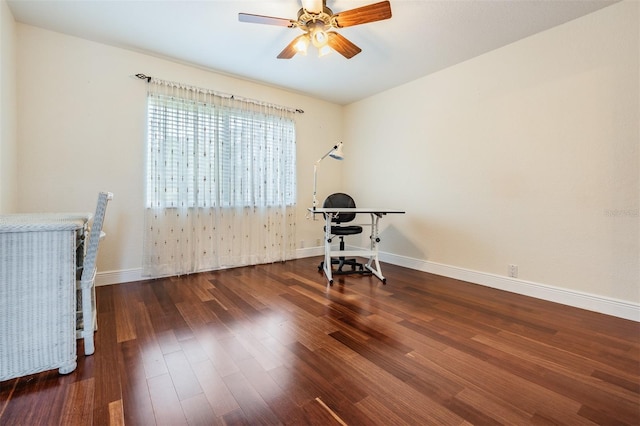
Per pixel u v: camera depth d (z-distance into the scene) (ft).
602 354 5.32
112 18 7.68
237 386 4.37
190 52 9.50
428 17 7.48
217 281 9.84
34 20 7.80
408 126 12.03
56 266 4.57
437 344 5.68
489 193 9.46
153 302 7.85
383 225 13.28
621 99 6.91
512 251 8.93
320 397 4.14
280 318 6.88
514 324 6.60
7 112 7.16
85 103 8.82
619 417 3.76
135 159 9.63
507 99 8.94
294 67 10.57
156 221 9.94
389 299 8.23
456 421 3.69
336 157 11.60
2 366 4.28
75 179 8.73
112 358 5.12
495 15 7.39
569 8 7.11
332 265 12.51
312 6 6.28
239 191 11.74
